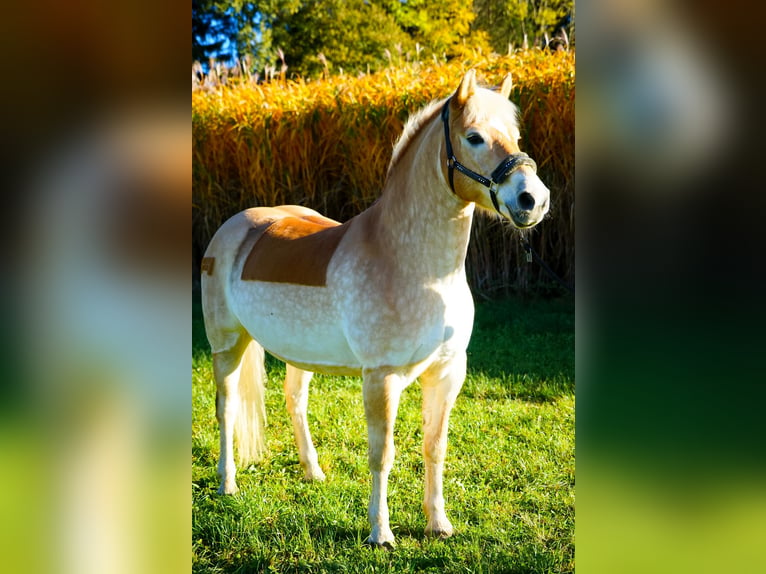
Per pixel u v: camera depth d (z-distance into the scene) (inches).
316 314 115.9
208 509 131.0
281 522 125.3
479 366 217.8
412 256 106.1
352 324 109.5
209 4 655.8
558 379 202.2
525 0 739.4
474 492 136.6
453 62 338.6
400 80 324.8
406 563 109.7
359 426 175.0
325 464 151.8
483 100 98.6
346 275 111.2
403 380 110.3
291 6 705.0
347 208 349.7
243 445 145.8
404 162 109.6
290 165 344.2
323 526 123.5
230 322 138.0
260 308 125.5
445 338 108.7
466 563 109.6
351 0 759.7
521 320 271.9
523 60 314.3
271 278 123.6
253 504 131.2
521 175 91.7
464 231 106.3
